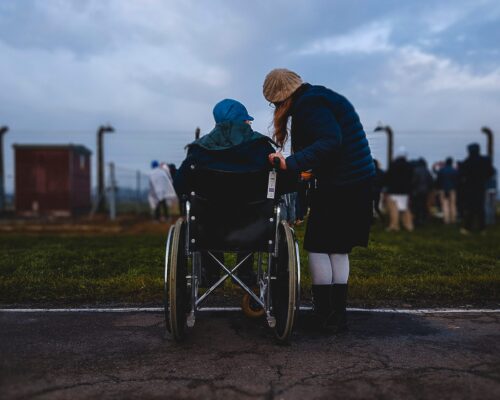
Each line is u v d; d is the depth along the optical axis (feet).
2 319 12.19
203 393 7.91
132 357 9.56
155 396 7.80
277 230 10.29
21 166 59.47
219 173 9.80
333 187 11.09
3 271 17.87
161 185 46.16
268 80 11.25
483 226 36.19
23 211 59.26
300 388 8.10
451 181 44.62
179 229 10.42
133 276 16.67
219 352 9.87
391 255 20.66
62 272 17.67
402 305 13.75
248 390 8.02
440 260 20.26
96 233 36.73
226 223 10.19
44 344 10.32
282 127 11.19
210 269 12.05
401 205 37.24
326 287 11.31
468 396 7.79
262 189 10.09
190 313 10.12
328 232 11.17
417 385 8.22
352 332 11.25
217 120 11.18
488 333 11.18
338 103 11.03
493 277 16.14
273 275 10.95
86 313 12.78
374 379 8.48
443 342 10.52
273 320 10.03
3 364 9.16
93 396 7.79
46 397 7.75
